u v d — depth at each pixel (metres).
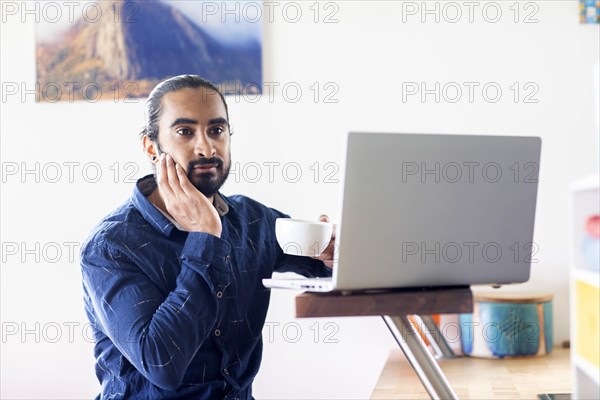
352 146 1.25
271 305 2.96
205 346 1.80
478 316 2.66
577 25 2.89
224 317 1.83
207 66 3.01
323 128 2.99
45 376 3.06
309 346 2.95
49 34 3.07
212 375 1.81
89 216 3.06
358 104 2.98
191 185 1.76
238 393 1.83
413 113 2.96
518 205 1.33
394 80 2.96
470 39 2.94
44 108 3.08
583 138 2.88
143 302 1.71
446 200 1.29
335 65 2.99
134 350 1.67
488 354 2.63
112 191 3.06
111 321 1.71
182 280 1.70
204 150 1.90
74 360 3.06
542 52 2.90
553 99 2.90
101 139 3.06
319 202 2.99
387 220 1.27
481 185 1.31
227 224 1.95
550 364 2.50
